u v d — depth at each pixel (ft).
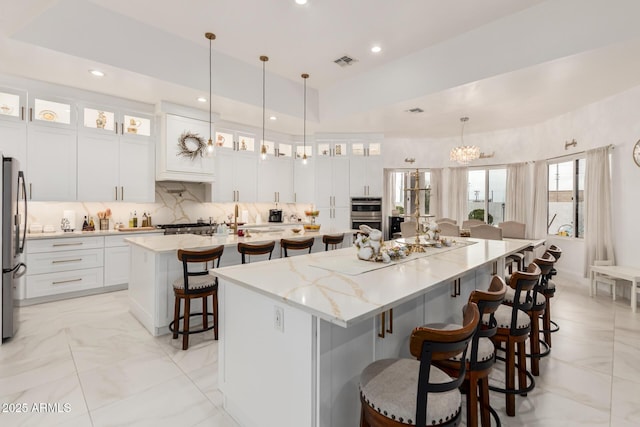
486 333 4.99
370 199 21.94
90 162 14.57
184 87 13.46
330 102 18.21
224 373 6.42
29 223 14.08
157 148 16.57
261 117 18.12
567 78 12.37
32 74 12.39
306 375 4.61
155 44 12.31
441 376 4.43
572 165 18.52
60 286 13.30
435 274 6.27
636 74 12.07
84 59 10.94
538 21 10.77
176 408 6.48
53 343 9.33
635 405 6.73
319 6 10.77
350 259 7.91
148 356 8.62
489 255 8.54
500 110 17.22
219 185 19.07
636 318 12.00
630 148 14.20
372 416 4.12
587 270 15.98
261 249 10.23
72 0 10.49
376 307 4.29
